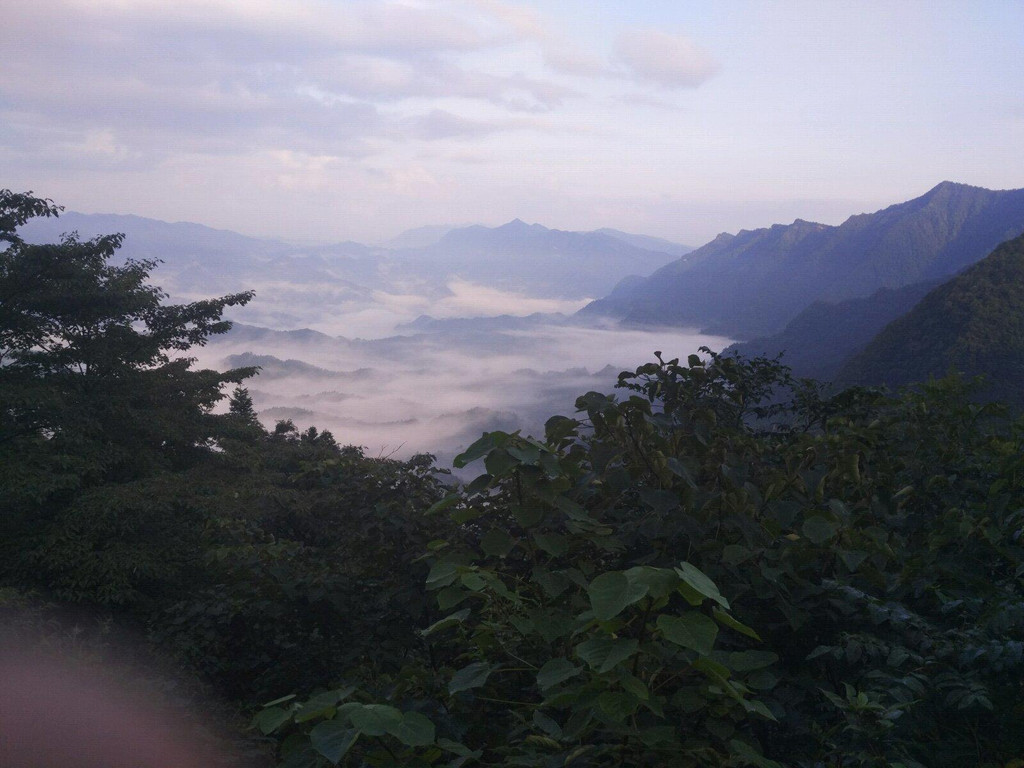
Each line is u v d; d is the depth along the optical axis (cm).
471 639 260
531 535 244
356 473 513
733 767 179
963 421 389
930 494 342
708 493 266
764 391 448
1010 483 323
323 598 450
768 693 228
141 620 1020
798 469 311
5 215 1866
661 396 371
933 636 224
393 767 180
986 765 204
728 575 253
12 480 1450
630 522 277
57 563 1246
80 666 453
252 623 482
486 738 239
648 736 175
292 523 610
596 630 186
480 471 248
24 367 1892
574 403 301
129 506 1398
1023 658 201
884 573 271
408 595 392
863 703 192
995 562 294
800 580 245
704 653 159
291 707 186
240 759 398
